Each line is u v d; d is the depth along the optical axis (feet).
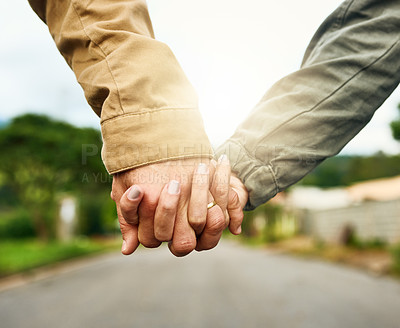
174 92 2.21
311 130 2.58
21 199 72.23
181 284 21.08
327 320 11.73
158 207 2.07
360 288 17.11
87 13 2.33
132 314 13.88
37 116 69.36
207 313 13.51
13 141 66.13
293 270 25.80
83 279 26.66
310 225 60.13
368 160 75.15
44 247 61.31
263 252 50.01
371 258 27.94
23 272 32.99
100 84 2.24
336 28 2.77
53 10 2.43
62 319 13.66
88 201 85.81
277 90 2.75
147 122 2.14
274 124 2.61
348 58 2.60
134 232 2.28
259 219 71.26
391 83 2.62
